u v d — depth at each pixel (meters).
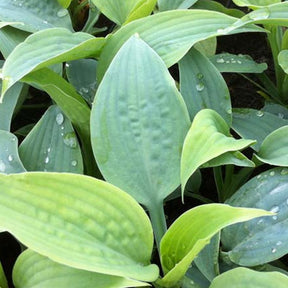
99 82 0.90
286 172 0.81
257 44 1.16
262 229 0.79
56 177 0.70
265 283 0.71
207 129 0.80
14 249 0.93
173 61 0.85
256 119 0.89
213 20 0.87
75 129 0.89
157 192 0.80
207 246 0.79
